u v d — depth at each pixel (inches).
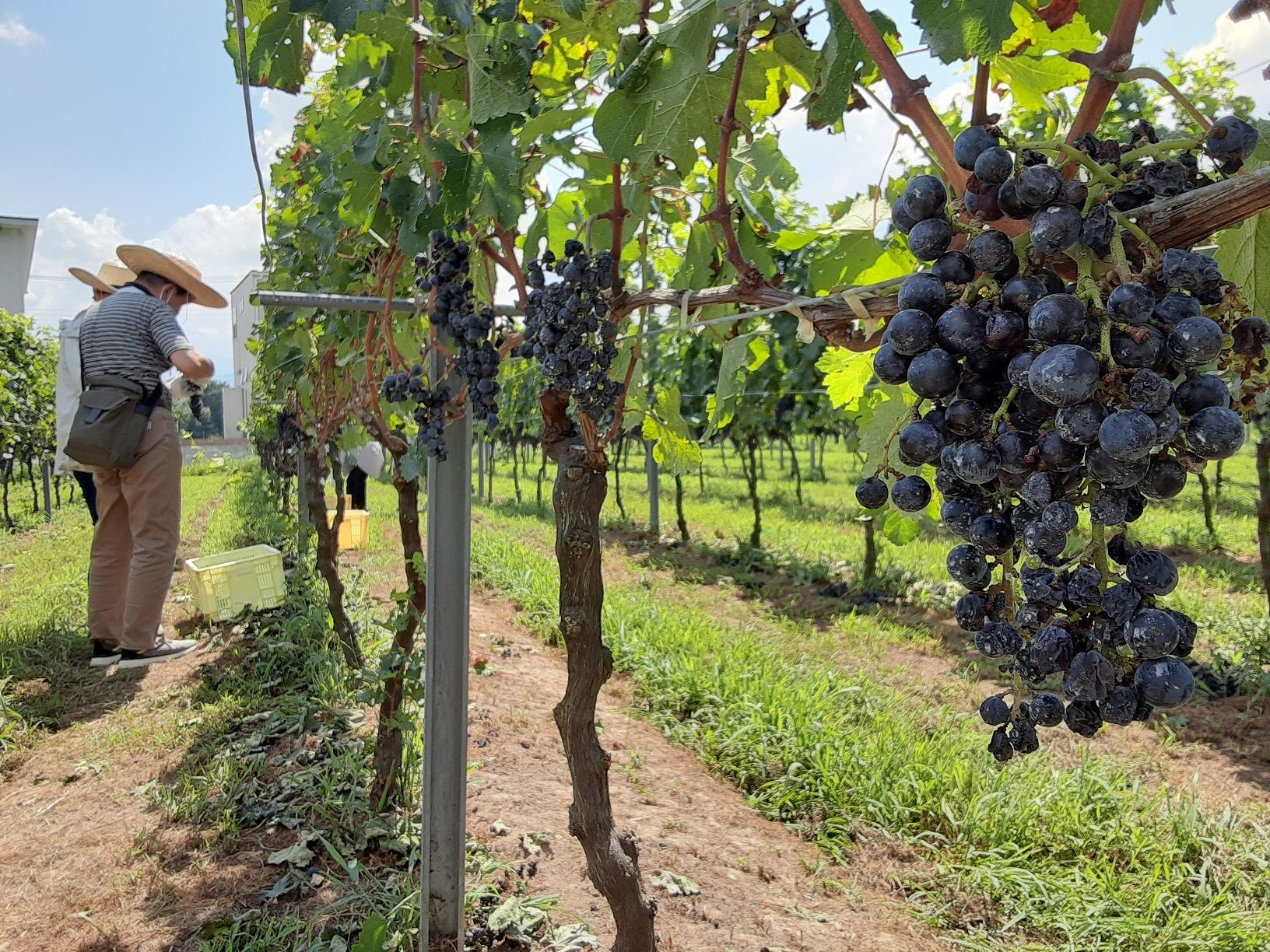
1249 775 177.9
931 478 69.1
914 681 234.8
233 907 112.3
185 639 231.8
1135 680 35.8
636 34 68.1
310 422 208.8
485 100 79.9
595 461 76.5
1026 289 35.3
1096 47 62.4
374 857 123.8
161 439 206.7
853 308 55.9
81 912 111.8
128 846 128.1
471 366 85.1
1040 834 145.3
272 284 215.2
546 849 125.0
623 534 514.6
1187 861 142.3
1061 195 34.5
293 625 227.3
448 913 97.0
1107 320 33.2
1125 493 35.6
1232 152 36.2
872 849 142.9
